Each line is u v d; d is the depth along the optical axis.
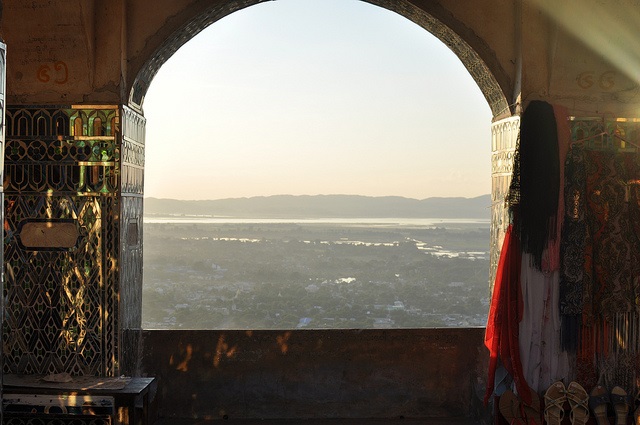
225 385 5.65
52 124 5.08
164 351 5.63
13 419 4.80
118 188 5.06
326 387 5.69
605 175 5.10
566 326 5.06
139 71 5.20
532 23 5.12
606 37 5.07
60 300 5.10
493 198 5.74
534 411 4.98
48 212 5.09
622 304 5.07
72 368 5.09
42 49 5.01
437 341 5.74
